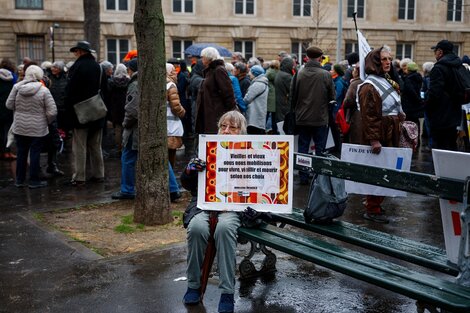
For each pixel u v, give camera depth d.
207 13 32.47
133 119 8.12
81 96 9.27
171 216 7.00
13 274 5.28
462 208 3.58
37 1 30.33
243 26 32.88
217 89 8.28
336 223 4.98
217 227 4.50
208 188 4.67
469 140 7.96
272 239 4.51
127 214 7.54
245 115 11.05
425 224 7.07
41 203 8.29
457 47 36.31
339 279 5.17
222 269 4.44
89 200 8.46
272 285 5.03
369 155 6.69
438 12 35.66
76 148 9.56
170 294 4.80
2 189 9.34
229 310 4.39
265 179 4.61
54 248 6.02
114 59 31.89
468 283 3.55
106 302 4.64
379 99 6.68
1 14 29.80
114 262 5.57
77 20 30.58
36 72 9.29
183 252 5.82
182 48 32.53
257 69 11.01
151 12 6.51
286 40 33.50
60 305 4.58
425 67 14.68
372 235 4.62
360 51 7.00
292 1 33.41
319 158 4.64
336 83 11.92
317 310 4.50
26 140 9.41
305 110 9.16
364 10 34.69
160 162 6.83
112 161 12.23
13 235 6.55
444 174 3.67
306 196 8.66
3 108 12.25
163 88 6.71
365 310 4.50
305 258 4.18
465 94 8.13
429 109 8.55
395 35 35.09
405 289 3.49
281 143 4.59
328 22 33.81
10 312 4.46
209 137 4.68
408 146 7.05
